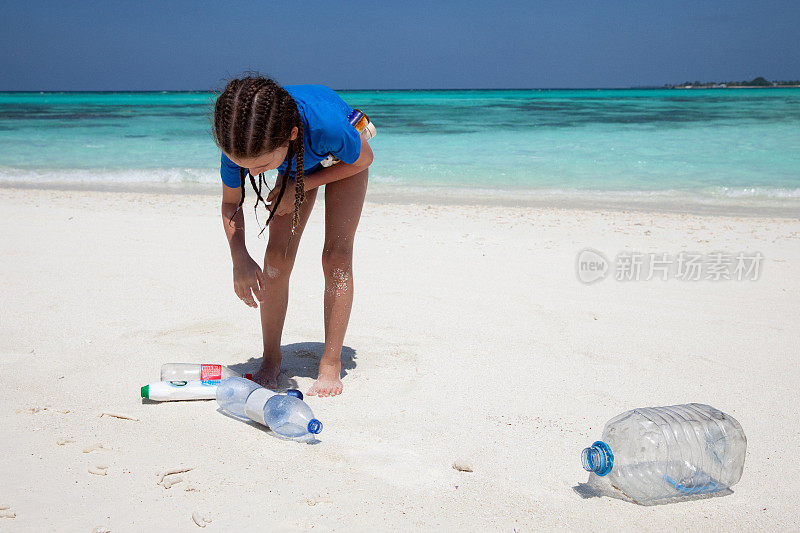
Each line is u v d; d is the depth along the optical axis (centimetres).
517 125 2105
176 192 1005
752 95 5828
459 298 454
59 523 189
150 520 192
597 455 204
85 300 425
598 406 287
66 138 1706
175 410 273
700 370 330
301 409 256
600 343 370
